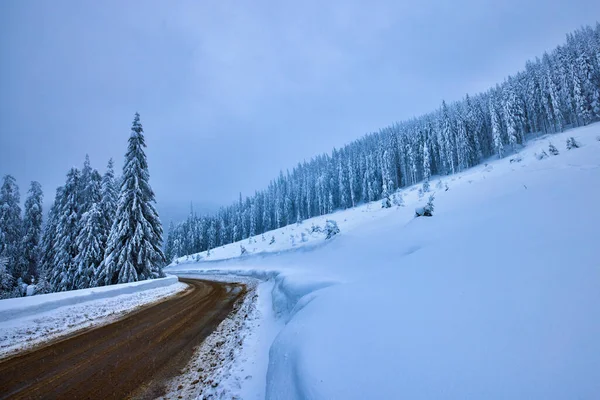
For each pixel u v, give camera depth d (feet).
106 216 88.07
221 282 82.43
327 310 17.13
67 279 80.43
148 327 28.50
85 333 26.53
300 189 284.82
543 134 179.32
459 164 185.78
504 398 6.45
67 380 16.31
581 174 30.99
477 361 8.02
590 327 7.61
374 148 265.34
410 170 217.36
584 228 14.76
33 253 106.42
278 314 30.50
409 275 18.97
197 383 15.78
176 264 233.14
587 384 5.97
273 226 285.43
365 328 12.85
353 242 65.87
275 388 12.11
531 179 47.47
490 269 14.39
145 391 14.93
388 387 8.32
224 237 298.35
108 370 17.71
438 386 7.61
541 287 10.59
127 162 77.00
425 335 10.46
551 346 7.53
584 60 157.69
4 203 99.25
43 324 28.35
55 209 97.91
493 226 22.85
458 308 11.61
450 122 195.00
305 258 79.82
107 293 43.70
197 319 31.86
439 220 44.86
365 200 224.94
